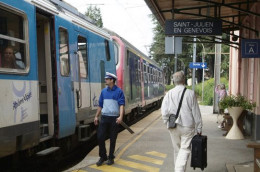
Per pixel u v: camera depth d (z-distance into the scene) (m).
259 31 10.10
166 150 8.64
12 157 6.41
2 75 5.06
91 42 9.29
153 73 23.31
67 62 7.50
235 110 10.30
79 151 10.06
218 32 9.76
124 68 13.26
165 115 5.63
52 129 6.72
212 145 9.36
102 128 7.11
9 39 5.32
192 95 5.56
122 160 7.57
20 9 5.65
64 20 7.48
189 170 6.76
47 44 6.84
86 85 8.70
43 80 6.86
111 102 7.07
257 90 10.05
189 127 5.53
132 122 16.66
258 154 5.26
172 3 10.12
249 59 11.66
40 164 7.82
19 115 5.44
